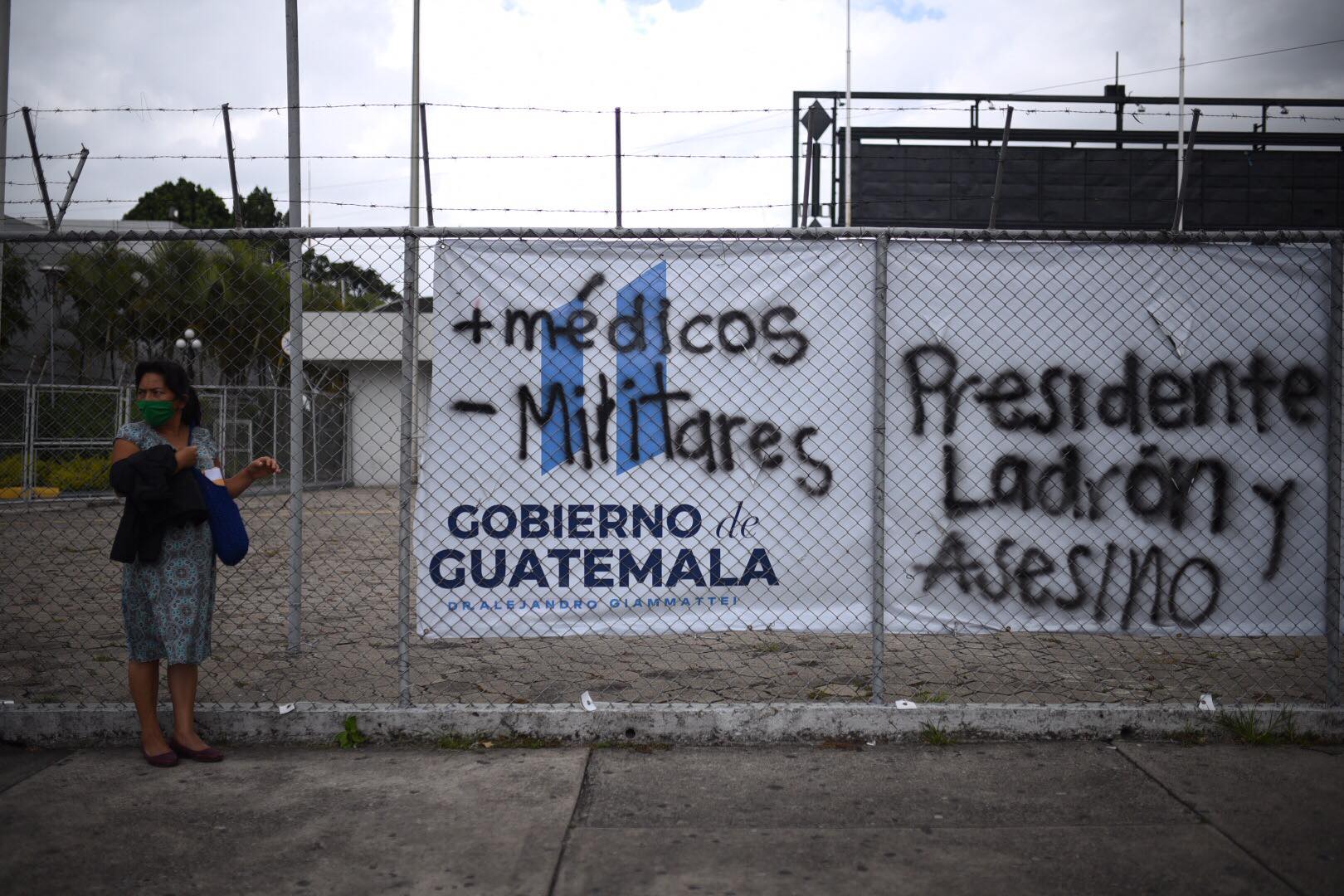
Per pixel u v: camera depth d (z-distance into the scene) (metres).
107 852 3.41
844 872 3.27
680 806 3.82
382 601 8.45
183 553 4.27
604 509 4.78
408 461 4.70
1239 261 4.83
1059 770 4.21
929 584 4.83
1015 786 4.03
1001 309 4.82
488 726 4.57
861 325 4.79
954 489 4.84
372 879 3.22
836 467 4.81
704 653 6.30
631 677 5.67
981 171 23.34
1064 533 4.85
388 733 4.56
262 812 3.76
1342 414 4.78
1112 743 4.56
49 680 5.58
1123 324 4.84
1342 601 4.83
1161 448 4.84
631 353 4.78
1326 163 23.70
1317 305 4.83
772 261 4.79
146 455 4.10
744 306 4.79
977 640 6.64
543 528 4.77
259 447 18.47
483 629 4.76
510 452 4.76
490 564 4.76
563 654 6.29
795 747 4.54
